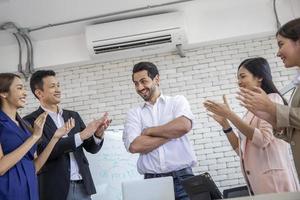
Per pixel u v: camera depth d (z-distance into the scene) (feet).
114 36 14.42
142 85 8.86
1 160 6.73
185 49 15.31
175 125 8.17
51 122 9.08
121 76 15.53
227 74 14.84
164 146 8.22
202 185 6.45
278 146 7.19
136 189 7.43
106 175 13.28
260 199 3.47
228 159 14.07
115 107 15.26
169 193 7.32
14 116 7.78
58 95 9.59
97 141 9.21
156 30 14.21
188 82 15.02
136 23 14.40
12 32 15.20
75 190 8.65
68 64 15.69
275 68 14.56
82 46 15.60
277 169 7.04
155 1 13.96
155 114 8.81
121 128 14.67
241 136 7.81
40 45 15.83
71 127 8.32
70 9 14.01
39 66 15.60
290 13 14.39
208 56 15.14
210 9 14.80
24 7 13.62
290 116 5.43
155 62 15.43
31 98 15.64
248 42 15.01
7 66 15.79
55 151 8.40
